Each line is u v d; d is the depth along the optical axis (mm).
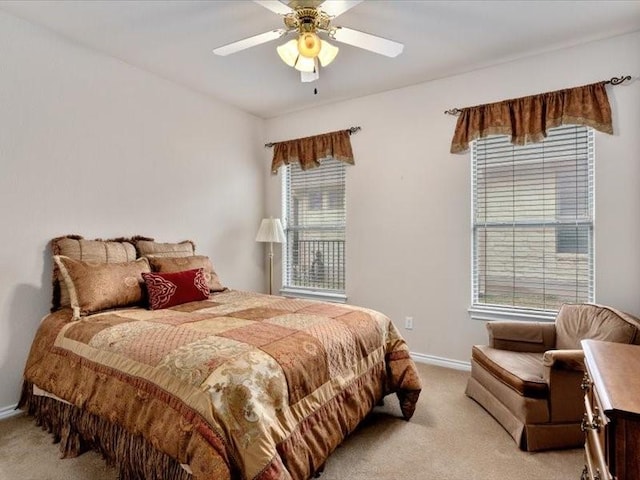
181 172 3512
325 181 4125
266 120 4457
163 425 1430
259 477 1289
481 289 3230
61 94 2643
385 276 3631
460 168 3234
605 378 1115
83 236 2770
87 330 1996
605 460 1012
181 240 3506
